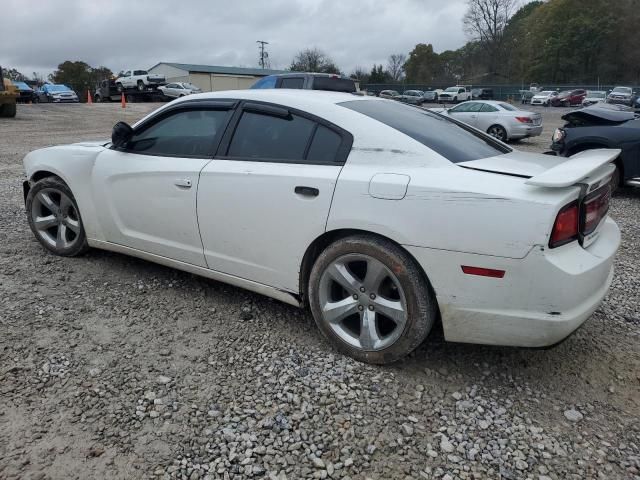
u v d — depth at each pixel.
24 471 2.13
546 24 81.06
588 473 2.21
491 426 2.49
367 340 2.90
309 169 2.98
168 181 3.53
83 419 2.45
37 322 3.33
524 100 56.06
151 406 2.56
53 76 83.81
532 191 2.45
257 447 2.30
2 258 4.43
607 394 2.76
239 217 3.22
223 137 3.41
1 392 2.62
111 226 3.99
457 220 2.51
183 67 58.56
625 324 3.53
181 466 2.19
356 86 12.48
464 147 3.07
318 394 2.68
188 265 3.65
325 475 2.17
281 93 3.36
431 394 2.72
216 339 3.21
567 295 2.44
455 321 2.66
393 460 2.26
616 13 76.81
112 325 3.34
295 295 3.17
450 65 94.38
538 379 2.87
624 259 4.93
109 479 2.11
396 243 2.71
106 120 22.95
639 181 7.55
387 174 2.74
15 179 8.33
